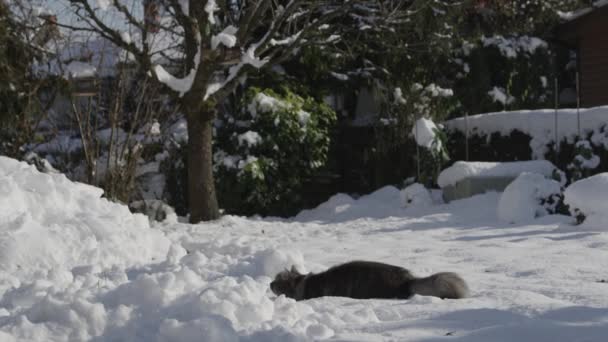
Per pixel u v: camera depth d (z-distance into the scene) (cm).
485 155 1966
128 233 947
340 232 1452
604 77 2322
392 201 1917
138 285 502
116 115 1689
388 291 652
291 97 2067
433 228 1435
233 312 476
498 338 405
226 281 553
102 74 1941
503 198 1489
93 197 1052
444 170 1841
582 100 2389
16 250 814
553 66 2428
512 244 1105
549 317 459
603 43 2320
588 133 1772
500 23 2339
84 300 458
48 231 861
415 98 2081
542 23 2391
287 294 711
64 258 843
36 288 564
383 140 2119
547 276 778
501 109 2264
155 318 459
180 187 2011
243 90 2138
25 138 1817
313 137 2025
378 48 2211
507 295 601
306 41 1850
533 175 1516
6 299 562
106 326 445
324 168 2162
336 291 680
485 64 2250
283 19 1792
